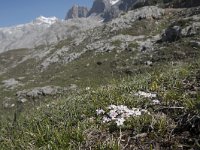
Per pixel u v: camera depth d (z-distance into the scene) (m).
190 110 7.54
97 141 7.29
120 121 7.77
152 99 9.11
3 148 8.19
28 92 52.94
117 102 9.05
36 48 118.00
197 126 7.04
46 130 8.05
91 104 9.38
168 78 10.55
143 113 8.23
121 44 72.81
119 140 7.08
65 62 81.19
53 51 95.06
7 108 51.28
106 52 71.69
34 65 91.62
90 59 71.56
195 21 55.31
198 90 8.94
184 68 11.62
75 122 8.45
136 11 88.56
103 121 8.05
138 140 7.12
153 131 7.27
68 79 60.84
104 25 93.12
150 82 10.86
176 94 8.84
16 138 8.51
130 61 57.62
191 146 6.50
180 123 7.37
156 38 69.06
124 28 82.62
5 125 9.97
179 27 55.47
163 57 47.72
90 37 88.81
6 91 66.00
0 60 121.06
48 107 11.14
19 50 135.25
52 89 51.97
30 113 10.84
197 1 83.94
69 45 91.31
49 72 76.94
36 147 7.48
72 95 12.64
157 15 83.25
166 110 8.24
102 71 59.31
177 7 87.81
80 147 7.12
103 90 10.94
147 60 52.19
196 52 42.78
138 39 72.50
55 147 7.06
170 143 6.82
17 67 95.31
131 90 10.32
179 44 48.84
